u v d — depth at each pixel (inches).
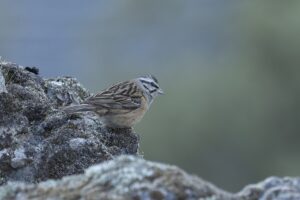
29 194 250.1
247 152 1067.3
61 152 325.4
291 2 1190.9
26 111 333.1
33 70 365.1
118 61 1364.4
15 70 346.6
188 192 244.2
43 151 324.5
